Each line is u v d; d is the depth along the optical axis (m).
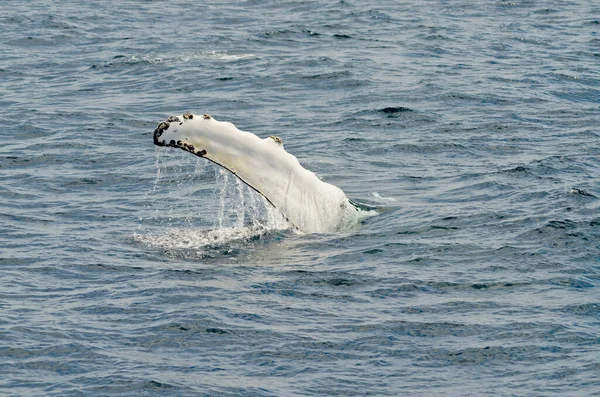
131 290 75.19
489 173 103.81
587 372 63.12
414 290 75.00
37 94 145.50
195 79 152.88
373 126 126.75
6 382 62.41
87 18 199.75
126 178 105.56
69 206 96.56
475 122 127.00
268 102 140.00
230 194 98.62
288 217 84.75
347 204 89.88
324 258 81.12
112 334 68.31
